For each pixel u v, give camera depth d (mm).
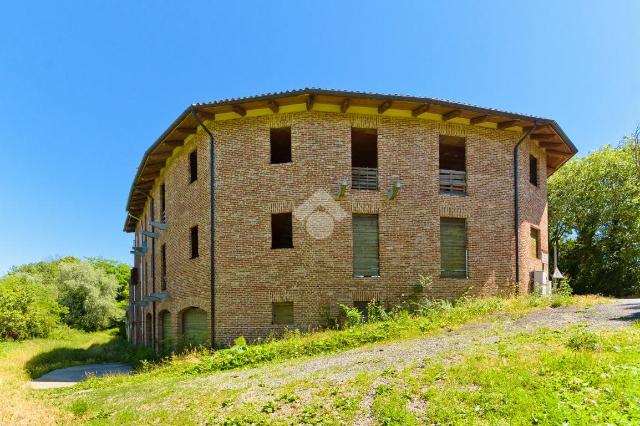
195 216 18062
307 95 15719
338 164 16609
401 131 17281
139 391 10156
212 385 9445
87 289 47219
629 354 7535
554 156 22422
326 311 15883
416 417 6414
